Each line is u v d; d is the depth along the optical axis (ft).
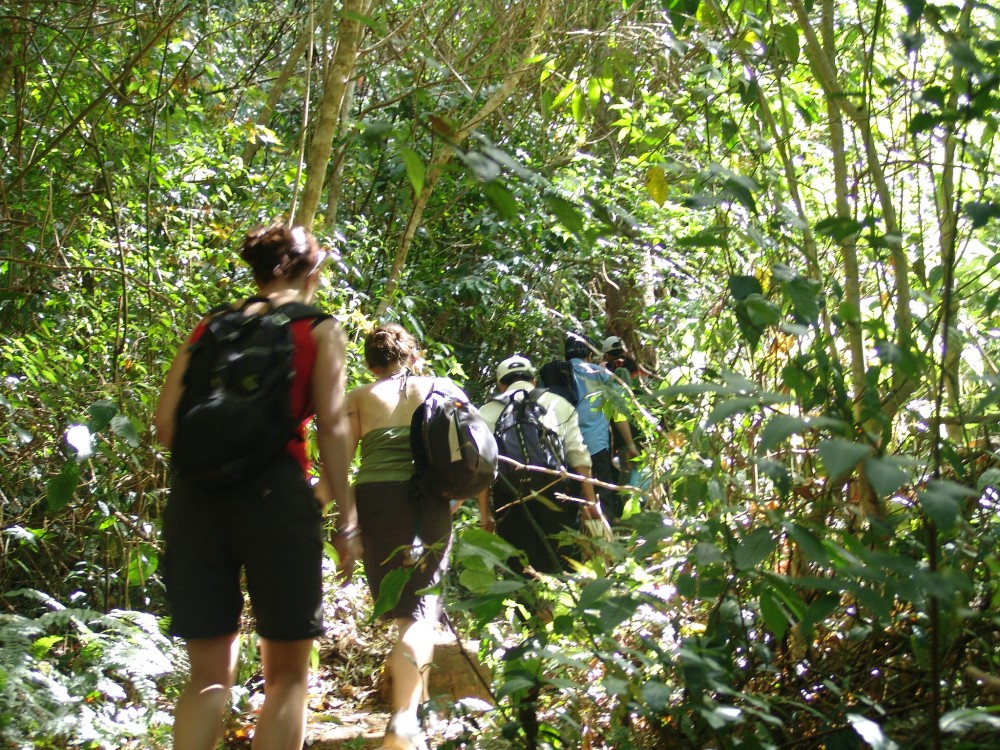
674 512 11.21
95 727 11.25
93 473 14.99
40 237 18.61
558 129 31.89
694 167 12.76
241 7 36.68
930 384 9.73
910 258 11.72
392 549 13.29
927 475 9.62
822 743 8.08
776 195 10.12
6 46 19.33
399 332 14.67
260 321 10.13
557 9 30.07
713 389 6.87
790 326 7.64
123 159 20.38
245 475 9.80
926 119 7.87
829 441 5.96
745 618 9.11
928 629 8.19
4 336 16.66
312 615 10.06
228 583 10.14
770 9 11.59
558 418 16.43
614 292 32.42
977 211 7.52
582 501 11.28
